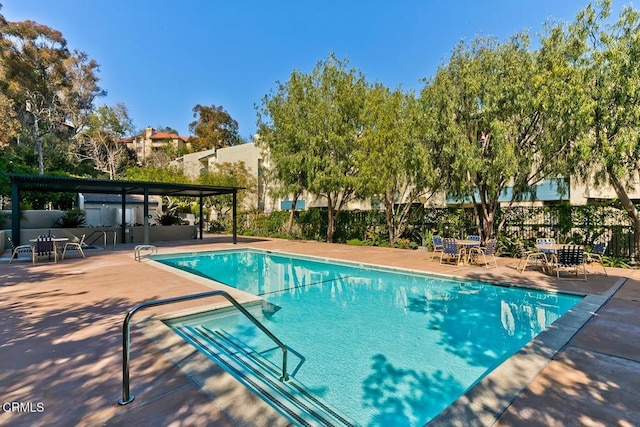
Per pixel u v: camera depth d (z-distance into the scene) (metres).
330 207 17.89
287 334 5.32
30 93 28.39
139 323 4.81
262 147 19.77
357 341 5.08
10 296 6.45
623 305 5.69
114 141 39.44
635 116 8.03
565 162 10.15
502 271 9.22
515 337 5.25
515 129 10.85
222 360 4.30
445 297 7.61
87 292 6.78
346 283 9.24
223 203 26.17
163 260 12.91
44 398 2.85
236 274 10.70
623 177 9.27
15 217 12.18
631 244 10.29
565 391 2.94
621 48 8.17
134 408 2.70
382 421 3.16
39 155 28.25
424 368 4.23
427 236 14.83
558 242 11.60
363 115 15.43
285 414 3.15
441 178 13.38
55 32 29.92
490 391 2.94
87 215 21.94
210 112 56.78
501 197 16.27
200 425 2.48
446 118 11.84
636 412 2.63
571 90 8.58
